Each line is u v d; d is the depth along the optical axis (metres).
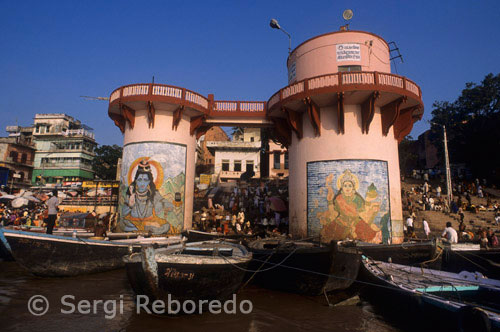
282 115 19.69
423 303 6.46
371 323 7.07
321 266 8.26
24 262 9.49
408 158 36.16
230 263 7.25
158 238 13.50
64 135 49.41
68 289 9.17
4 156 43.06
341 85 15.94
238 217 22.83
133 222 18.08
